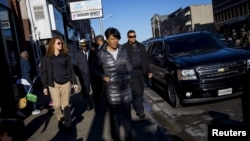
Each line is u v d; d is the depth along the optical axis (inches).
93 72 201.8
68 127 250.7
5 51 339.6
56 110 254.7
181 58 306.3
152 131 229.3
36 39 699.4
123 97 194.9
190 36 350.9
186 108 295.7
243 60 284.0
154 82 401.4
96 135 233.8
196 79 279.7
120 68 192.4
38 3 763.4
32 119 313.0
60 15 1111.0
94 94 317.1
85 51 329.4
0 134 174.7
